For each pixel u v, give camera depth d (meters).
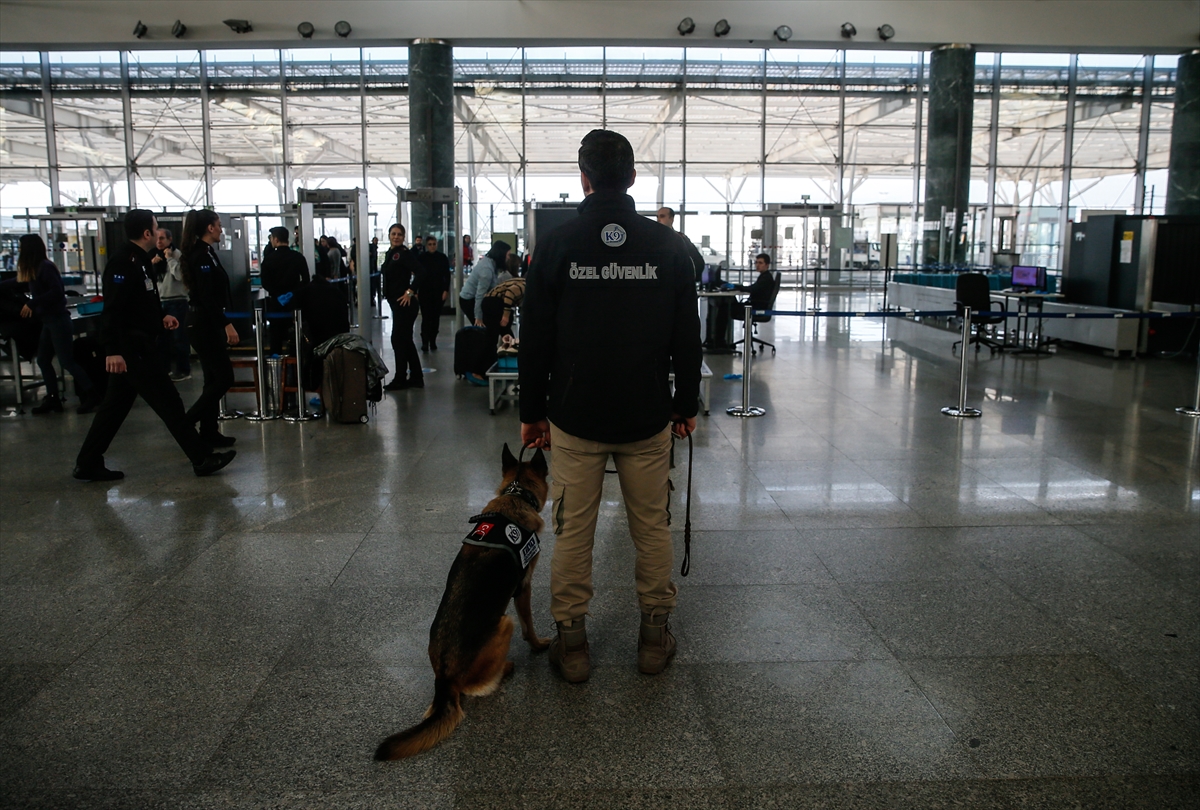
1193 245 10.45
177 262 9.12
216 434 5.94
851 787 2.18
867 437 6.20
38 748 2.34
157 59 19.64
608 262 2.46
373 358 6.82
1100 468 5.29
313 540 4.01
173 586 3.46
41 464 5.50
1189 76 18.72
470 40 17.36
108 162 20.36
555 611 2.69
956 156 18.33
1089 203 21.95
